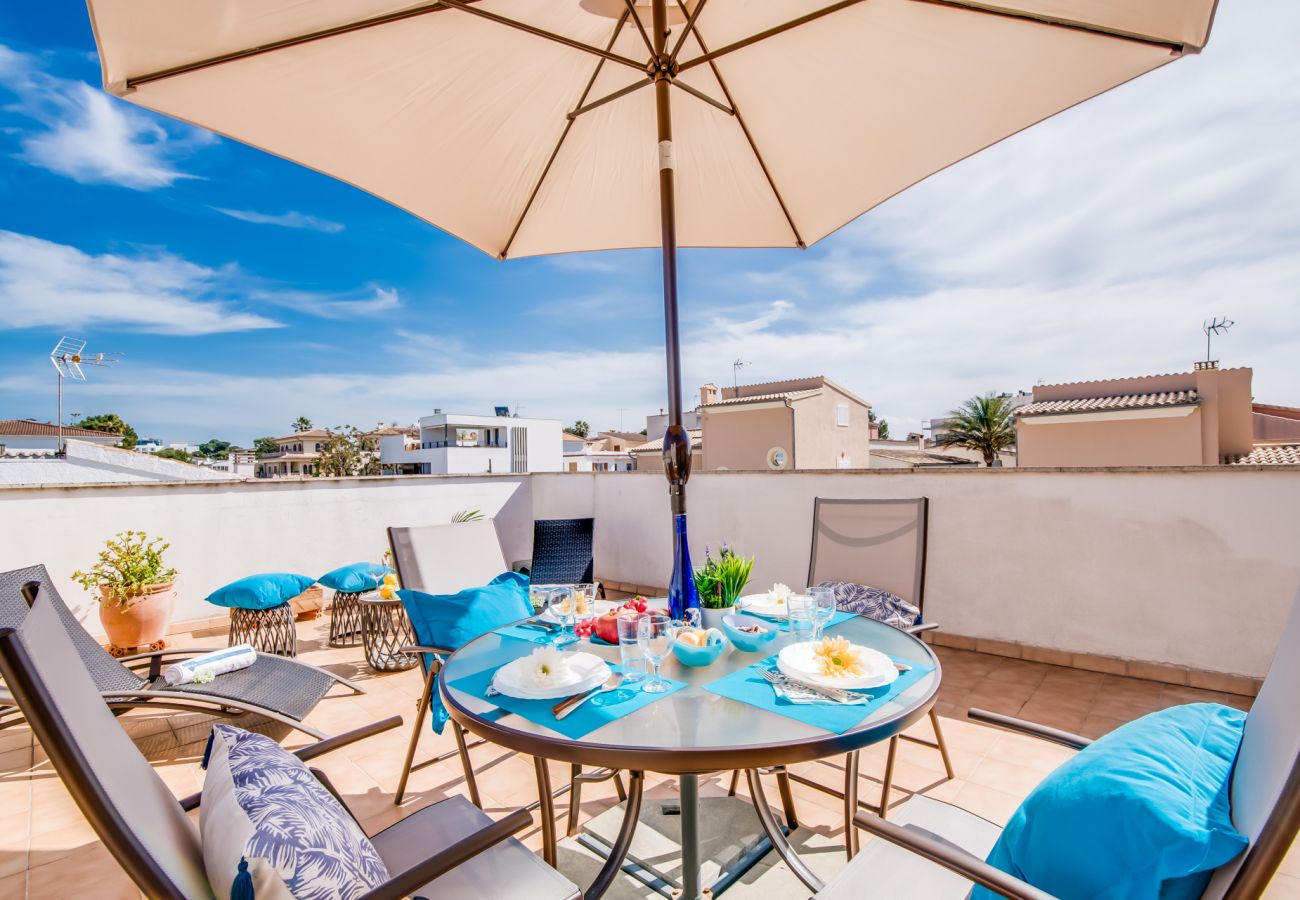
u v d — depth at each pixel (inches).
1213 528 125.3
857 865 46.9
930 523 159.5
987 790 90.8
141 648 150.3
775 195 111.3
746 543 194.1
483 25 78.0
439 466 1294.3
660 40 78.5
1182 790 33.9
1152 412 547.2
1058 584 142.1
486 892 46.3
